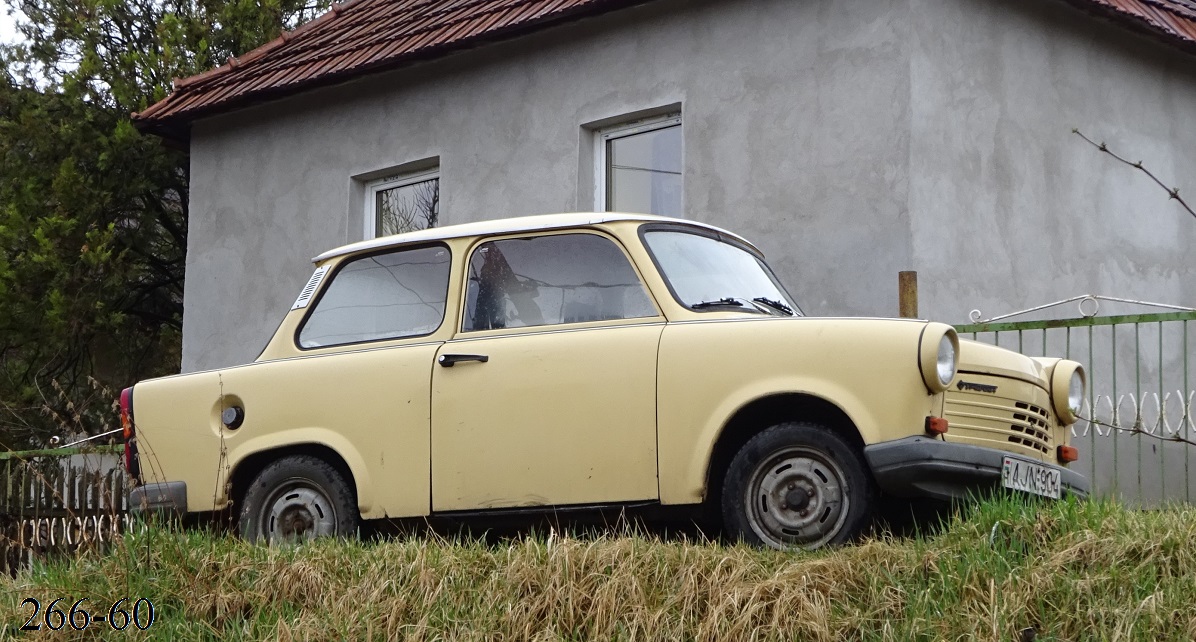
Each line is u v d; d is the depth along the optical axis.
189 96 13.66
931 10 9.46
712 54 10.25
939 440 5.52
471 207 11.58
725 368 5.72
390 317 6.63
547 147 11.14
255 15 18.67
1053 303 9.80
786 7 9.89
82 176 17.06
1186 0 12.93
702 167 10.23
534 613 5.29
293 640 5.43
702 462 5.68
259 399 6.66
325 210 12.58
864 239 9.30
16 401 16.19
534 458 6.01
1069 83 10.70
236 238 13.19
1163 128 11.62
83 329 16.56
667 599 5.18
